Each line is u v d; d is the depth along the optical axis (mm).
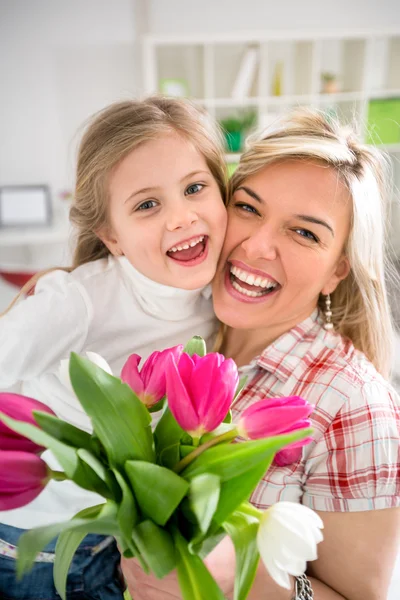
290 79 4539
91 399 491
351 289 1053
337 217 900
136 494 488
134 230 925
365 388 878
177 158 903
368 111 4320
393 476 816
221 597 468
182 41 4051
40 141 4402
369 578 819
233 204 973
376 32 4160
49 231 4012
